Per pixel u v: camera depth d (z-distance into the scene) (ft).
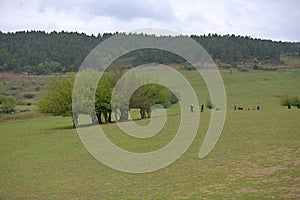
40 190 88.69
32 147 158.61
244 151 110.22
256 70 599.98
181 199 69.77
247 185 74.64
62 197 80.33
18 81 569.64
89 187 87.76
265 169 86.38
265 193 67.67
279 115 179.73
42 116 320.29
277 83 487.61
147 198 72.79
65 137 175.22
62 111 230.68
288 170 82.99
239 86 457.27
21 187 92.99
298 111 196.85
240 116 185.26
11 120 300.61
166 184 83.87
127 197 75.15
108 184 89.25
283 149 106.32
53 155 136.05
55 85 237.25
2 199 82.48
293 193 65.98
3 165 124.06
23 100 440.45
